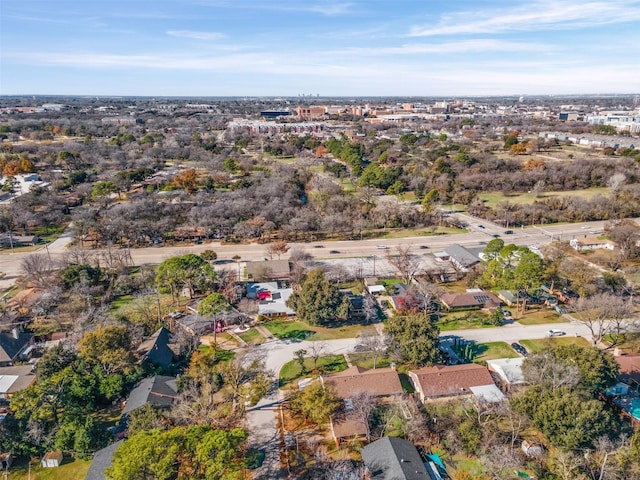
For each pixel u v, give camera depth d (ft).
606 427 150.41
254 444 166.71
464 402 182.80
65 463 160.56
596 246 363.35
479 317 262.47
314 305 247.70
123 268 316.81
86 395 181.78
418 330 213.05
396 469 143.74
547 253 326.24
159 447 126.82
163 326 241.76
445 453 159.94
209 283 288.71
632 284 286.25
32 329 249.75
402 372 210.18
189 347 227.81
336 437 165.89
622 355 210.79
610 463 144.46
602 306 229.25
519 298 279.90
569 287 289.12
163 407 177.27
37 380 193.16
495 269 279.90
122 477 118.93
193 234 394.11
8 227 394.11
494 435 159.63
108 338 199.62
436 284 301.84
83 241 380.58
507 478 146.41
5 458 158.71
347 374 194.18
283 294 288.30
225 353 228.63
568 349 185.98
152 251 368.48
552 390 163.63
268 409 186.80
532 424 158.30
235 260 349.61
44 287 283.18
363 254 361.51
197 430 138.10
